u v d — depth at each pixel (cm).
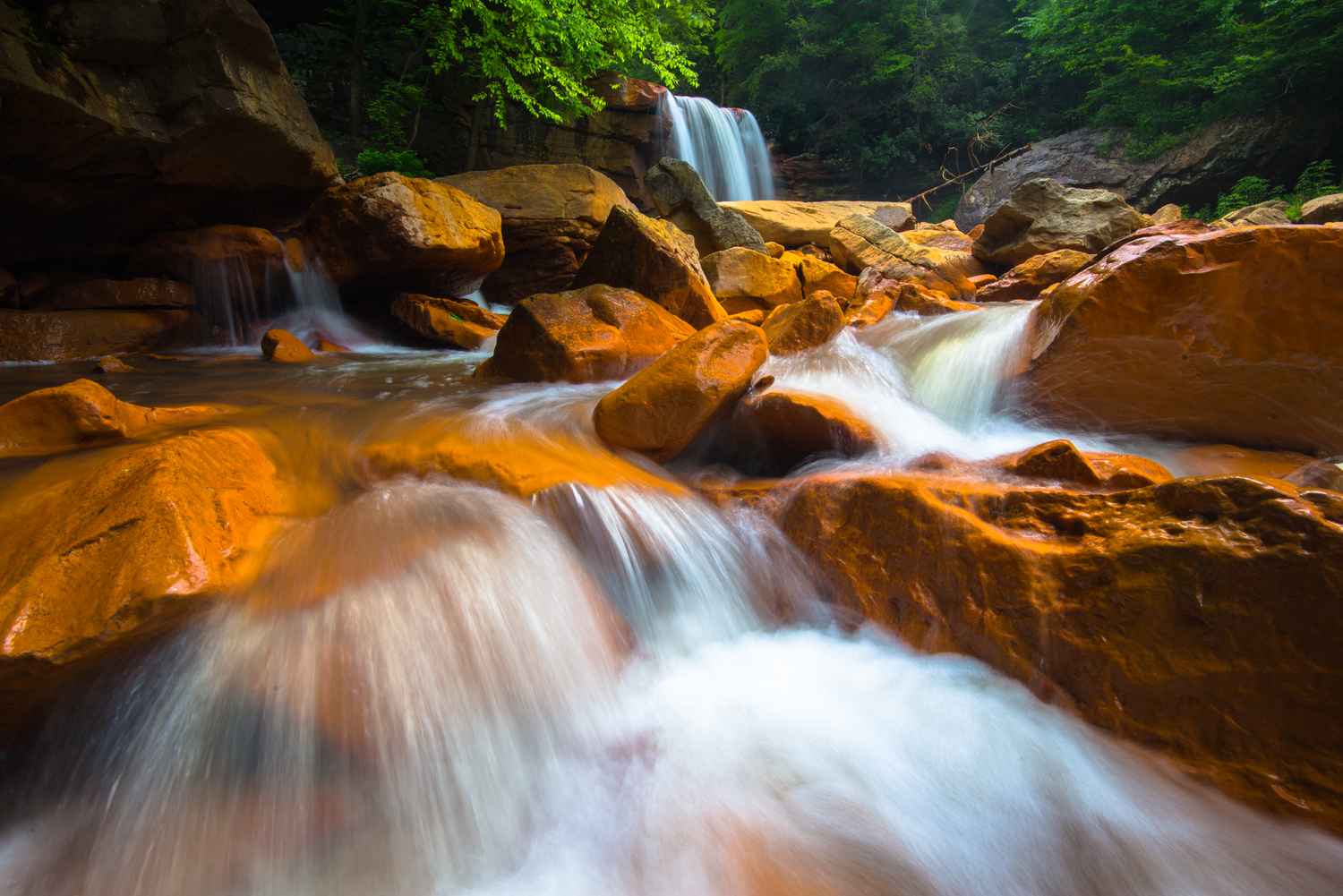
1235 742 225
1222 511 242
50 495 262
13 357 743
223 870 210
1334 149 2139
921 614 298
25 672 202
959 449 439
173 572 228
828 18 3175
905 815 234
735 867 216
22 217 772
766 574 359
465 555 293
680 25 2841
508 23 1741
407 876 218
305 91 1823
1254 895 206
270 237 943
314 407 489
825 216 1789
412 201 990
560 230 1433
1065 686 257
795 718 275
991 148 3112
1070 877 220
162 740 227
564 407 488
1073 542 274
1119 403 452
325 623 250
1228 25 2136
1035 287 1134
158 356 819
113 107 734
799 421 425
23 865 211
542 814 241
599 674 290
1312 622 215
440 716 247
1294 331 391
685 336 627
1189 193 2275
